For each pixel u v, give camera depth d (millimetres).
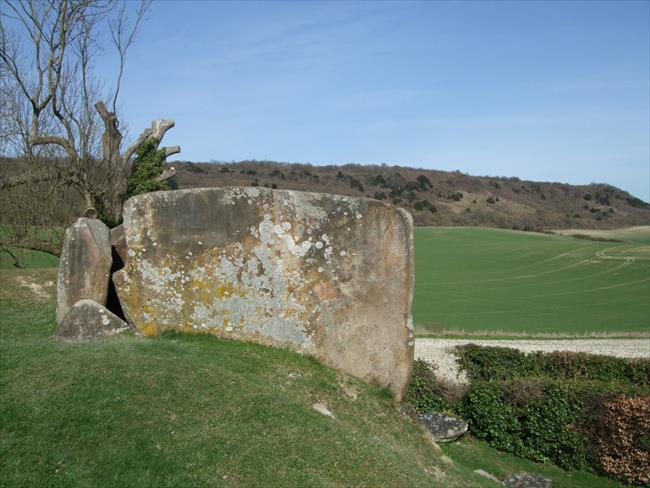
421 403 13938
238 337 10453
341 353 10484
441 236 83250
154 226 10500
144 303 10484
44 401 7199
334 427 8164
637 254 64125
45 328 10805
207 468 6516
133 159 20078
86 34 19859
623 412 12539
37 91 19000
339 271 10523
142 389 7672
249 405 7852
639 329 31453
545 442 13078
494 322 33781
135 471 6293
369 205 10539
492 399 13672
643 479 12094
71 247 10508
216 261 10484
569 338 27656
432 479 8266
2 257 20016
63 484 6008
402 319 10570
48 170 18609
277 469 6738
